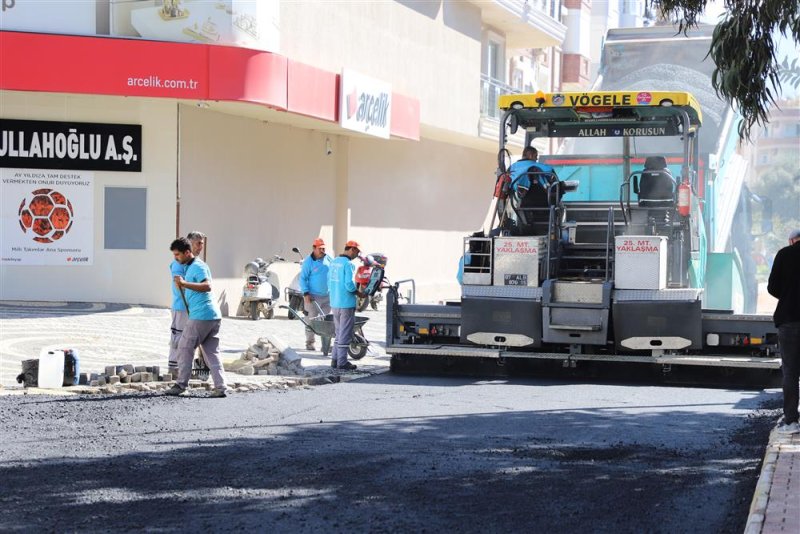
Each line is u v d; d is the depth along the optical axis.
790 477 7.73
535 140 16.02
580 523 6.97
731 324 14.23
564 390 13.76
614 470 8.66
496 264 14.75
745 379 14.34
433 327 15.38
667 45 24.34
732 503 7.57
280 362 15.21
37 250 21.98
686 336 14.16
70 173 22.06
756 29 10.13
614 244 14.33
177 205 22.48
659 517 7.14
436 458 9.07
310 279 18.36
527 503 7.50
